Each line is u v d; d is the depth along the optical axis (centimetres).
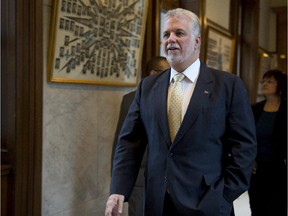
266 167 295
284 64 823
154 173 168
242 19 676
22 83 211
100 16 266
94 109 273
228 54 582
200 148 162
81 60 252
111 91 292
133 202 241
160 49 360
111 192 176
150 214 168
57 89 239
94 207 277
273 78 294
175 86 171
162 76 180
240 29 673
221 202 158
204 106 163
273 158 291
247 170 161
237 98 166
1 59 212
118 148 185
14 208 210
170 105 169
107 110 288
